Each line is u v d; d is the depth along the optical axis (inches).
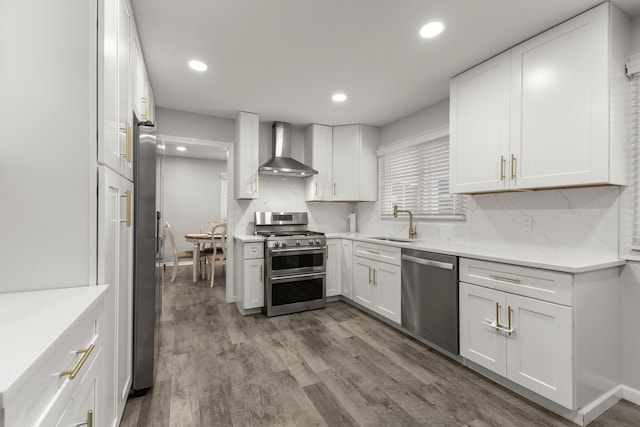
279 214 155.0
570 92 70.9
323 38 80.7
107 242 46.1
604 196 73.6
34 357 22.8
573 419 63.0
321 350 96.0
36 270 41.9
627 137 69.3
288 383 77.5
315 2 66.7
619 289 71.5
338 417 64.8
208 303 145.8
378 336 107.2
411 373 82.5
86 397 35.9
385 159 156.0
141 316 71.1
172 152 237.1
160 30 76.7
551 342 64.7
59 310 33.9
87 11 43.8
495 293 76.2
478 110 92.0
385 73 99.9
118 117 52.9
